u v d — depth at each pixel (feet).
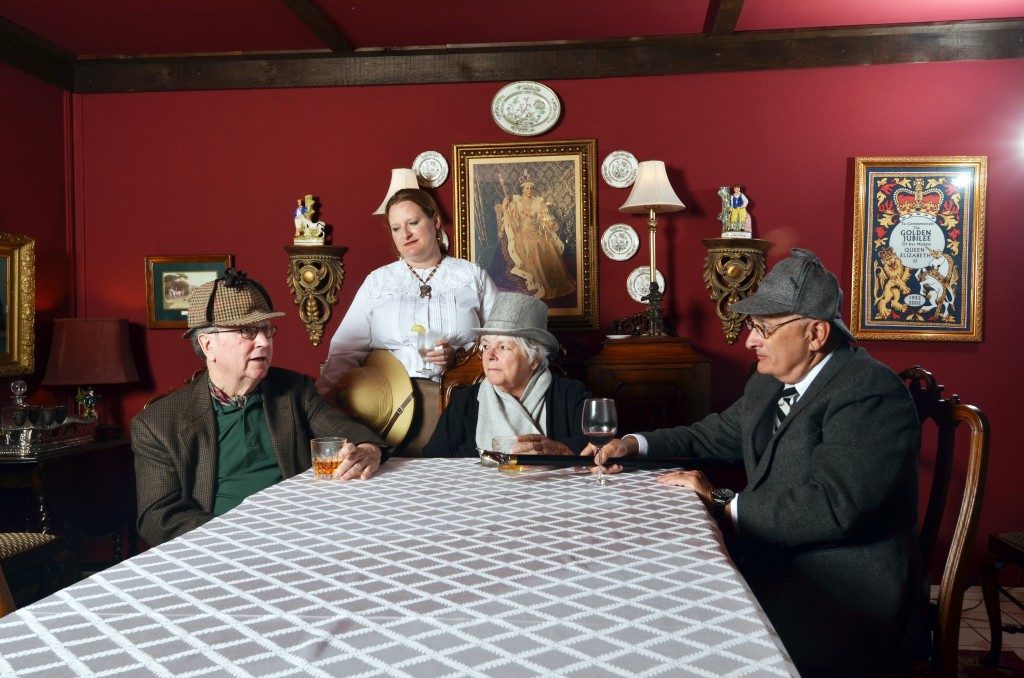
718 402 15.07
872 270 14.78
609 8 13.51
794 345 6.97
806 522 6.36
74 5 13.20
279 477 8.55
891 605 6.42
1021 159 14.46
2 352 14.01
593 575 4.28
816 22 14.19
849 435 6.49
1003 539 10.46
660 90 15.16
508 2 13.20
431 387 11.30
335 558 4.66
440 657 3.18
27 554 10.28
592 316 15.23
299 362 15.88
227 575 4.33
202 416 8.24
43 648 3.29
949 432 7.25
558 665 3.09
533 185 15.34
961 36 14.49
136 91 15.99
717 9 13.20
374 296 13.30
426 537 5.15
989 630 12.28
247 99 15.90
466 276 13.33
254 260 15.99
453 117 15.53
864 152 14.79
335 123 15.74
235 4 13.17
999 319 14.60
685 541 5.00
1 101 14.08
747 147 15.02
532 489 6.77
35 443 12.34
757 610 3.71
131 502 14.47
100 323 14.92
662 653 3.20
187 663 3.13
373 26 14.30
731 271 14.56
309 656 3.19
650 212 14.30
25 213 14.78
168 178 16.07
